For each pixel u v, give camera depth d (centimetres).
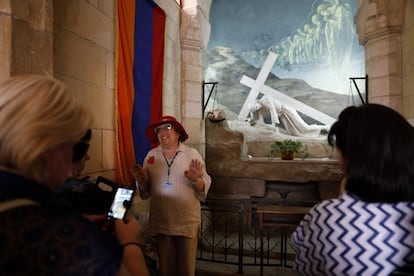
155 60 353
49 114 56
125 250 77
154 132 238
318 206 84
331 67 683
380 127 78
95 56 239
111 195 120
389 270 70
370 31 462
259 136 601
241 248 334
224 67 727
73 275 47
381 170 75
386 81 445
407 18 413
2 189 52
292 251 405
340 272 73
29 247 46
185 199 220
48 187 59
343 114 93
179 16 478
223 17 730
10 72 145
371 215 75
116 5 268
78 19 216
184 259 219
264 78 701
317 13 691
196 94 495
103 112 249
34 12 159
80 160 86
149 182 231
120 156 268
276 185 513
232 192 514
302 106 679
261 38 718
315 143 572
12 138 53
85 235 51
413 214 73
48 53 167
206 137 532
